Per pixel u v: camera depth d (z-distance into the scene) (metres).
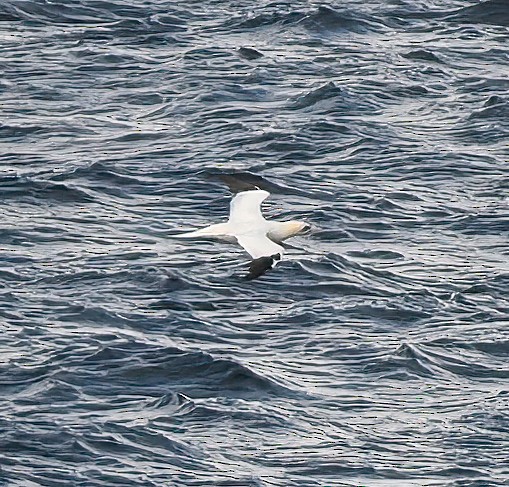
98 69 45.88
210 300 31.56
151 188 37.53
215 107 42.91
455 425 27.30
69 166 38.44
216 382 28.27
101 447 26.05
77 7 50.78
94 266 32.97
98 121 41.94
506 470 25.97
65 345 29.38
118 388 27.97
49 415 26.97
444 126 41.97
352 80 44.75
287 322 30.89
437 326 31.02
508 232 35.69
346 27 49.22
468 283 32.94
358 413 27.59
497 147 40.62
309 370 29.02
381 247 34.66
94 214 36.00
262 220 19.03
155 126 41.69
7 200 36.59
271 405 27.64
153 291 31.84
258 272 18.47
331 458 26.03
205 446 26.27
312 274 32.72
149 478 25.23
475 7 50.78
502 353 30.08
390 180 38.53
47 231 34.91
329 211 36.34
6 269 32.69
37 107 42.91
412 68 46.09
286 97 43.62
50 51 47.31
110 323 30.47
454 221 36.16
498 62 47.12
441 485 25.47
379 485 25.36
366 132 41.19
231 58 46.62
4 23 49.53
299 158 39.66
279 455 26.09
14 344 29.39
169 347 29.30
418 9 51.00
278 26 49.28
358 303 31.73
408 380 28.86
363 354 29.72
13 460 25.52
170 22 49.88
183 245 34.16
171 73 45.47
